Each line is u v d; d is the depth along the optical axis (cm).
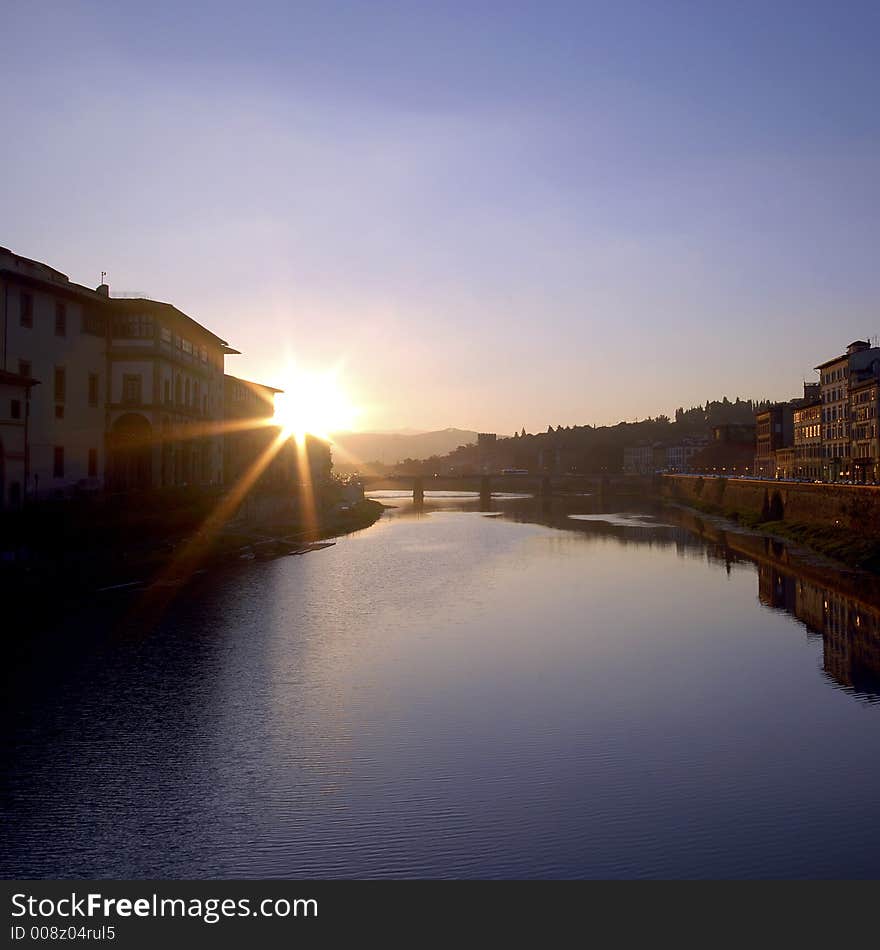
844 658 4478
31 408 7106
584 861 2294
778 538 10775
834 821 2530
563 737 3234
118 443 8481
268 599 6197
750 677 4100
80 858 2314
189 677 4009
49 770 2878
